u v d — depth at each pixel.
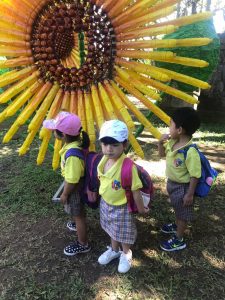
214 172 2.56
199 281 2.42
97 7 2.53
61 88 2.76
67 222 3.20
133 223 2.40
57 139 2.60
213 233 2.99
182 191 2.55
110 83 2.66
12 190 3.85
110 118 2.62
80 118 2.72
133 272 2.50
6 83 2.72
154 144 5.52
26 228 3.12
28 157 4.94
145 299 2.25
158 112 2.67
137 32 2.47
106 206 2.39
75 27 2.58
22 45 2.64
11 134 2.81
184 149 2.47
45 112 2.75
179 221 2.65
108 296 2.29
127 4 2.44
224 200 3.58
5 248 2.85
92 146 2.77
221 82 6.70
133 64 2.54
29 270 2.57
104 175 2.29
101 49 2.60
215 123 6.66
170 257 2.67
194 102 2.61
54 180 4.09
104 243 2.86
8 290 2.38
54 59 2.66
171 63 2.72
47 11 2.62
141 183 2.22
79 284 2.40
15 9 2.56
